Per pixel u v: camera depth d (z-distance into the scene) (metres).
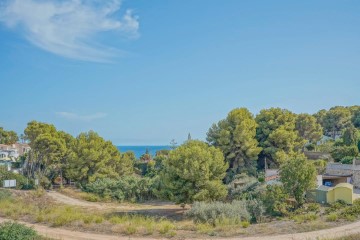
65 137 69.31
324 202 33.50
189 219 28.92
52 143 59.50
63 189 55.19
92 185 52.59
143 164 77.75
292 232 19.47
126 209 39.12
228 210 26.00
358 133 67.00
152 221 23.34
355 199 32.75
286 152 57.81
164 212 35.97
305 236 18.45
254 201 29.70
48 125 63.28
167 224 21.50
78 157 59.16
